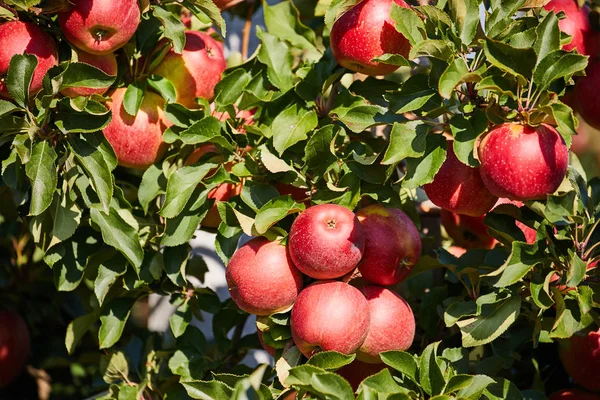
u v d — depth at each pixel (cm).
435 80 152
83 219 166
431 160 151
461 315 153
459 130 150
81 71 154
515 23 152
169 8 177
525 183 148
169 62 166
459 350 157
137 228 165
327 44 176
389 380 146
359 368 156
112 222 162
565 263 151
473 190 155
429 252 176
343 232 149
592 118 173
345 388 142
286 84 168
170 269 166
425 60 183
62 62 155
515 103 150
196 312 172
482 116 150
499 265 158
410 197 172
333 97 167
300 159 161
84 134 158
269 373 167
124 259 166
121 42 158
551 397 167
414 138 151
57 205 160
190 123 164
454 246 185
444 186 156
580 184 158
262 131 163
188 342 170
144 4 160
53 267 166
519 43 149
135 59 164
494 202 157
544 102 147
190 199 162
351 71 171
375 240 154
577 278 145
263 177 160
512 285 153
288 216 157
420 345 168
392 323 152
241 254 153
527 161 147
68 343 174
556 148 148
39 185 153
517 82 147
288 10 180
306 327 148
